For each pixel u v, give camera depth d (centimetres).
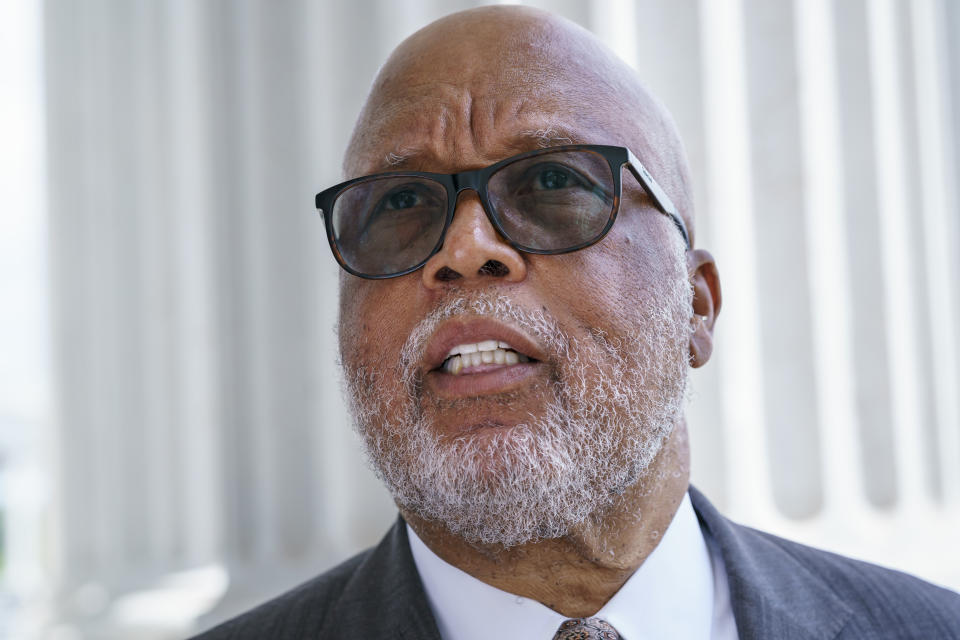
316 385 343
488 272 122
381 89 140
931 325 338
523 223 123
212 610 329
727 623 140
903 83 344
